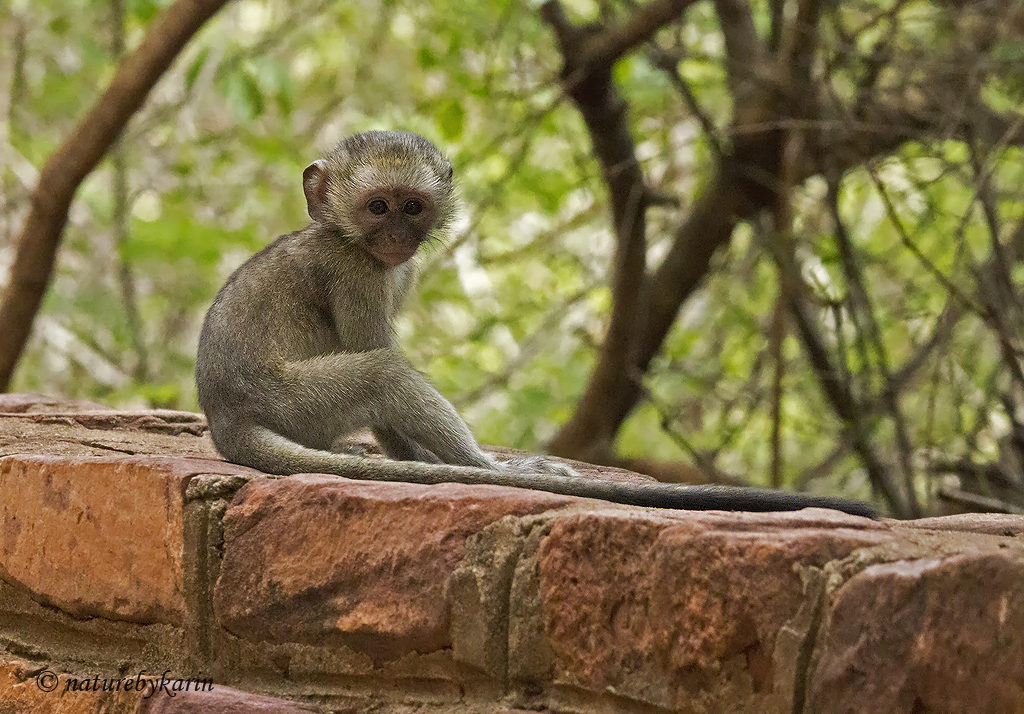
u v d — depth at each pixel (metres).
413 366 7.97
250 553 5.83
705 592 4.58
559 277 19.77
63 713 6.20
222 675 5.95
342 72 23.09
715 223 14.18
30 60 23.14
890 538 4.57
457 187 9.48
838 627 4.30
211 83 19.44
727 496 5.80
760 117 13.38
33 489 6.71
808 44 13.02
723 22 14.05
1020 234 13.42
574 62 13.15
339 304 8.48
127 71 12.51
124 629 6.33
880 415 13.76
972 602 4.08
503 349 21.53
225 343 7.90
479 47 16.56
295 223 21.73
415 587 5.36
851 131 12.80
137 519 6.22
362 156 8.57
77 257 23.62
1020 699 3.98
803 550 4.46
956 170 12.62
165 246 16.84
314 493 5.70
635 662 4.79
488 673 5.19
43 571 6.64
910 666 4.15
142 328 21.17
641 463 14.05
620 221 14.31
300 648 5.71
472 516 5.32
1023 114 11.97
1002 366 13.84
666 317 14.65
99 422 9.07
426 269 15.98
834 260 13.58
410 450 8.34
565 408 18.33
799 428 15.38
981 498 11.64
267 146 18.45
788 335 16.61
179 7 12.34
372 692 5.54
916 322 16.05
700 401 17.33
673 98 16.81
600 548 4.90
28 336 13.67
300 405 7.70
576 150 15.48
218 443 7.75
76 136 12.84
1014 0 12.55
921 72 14.03
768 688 4.47
